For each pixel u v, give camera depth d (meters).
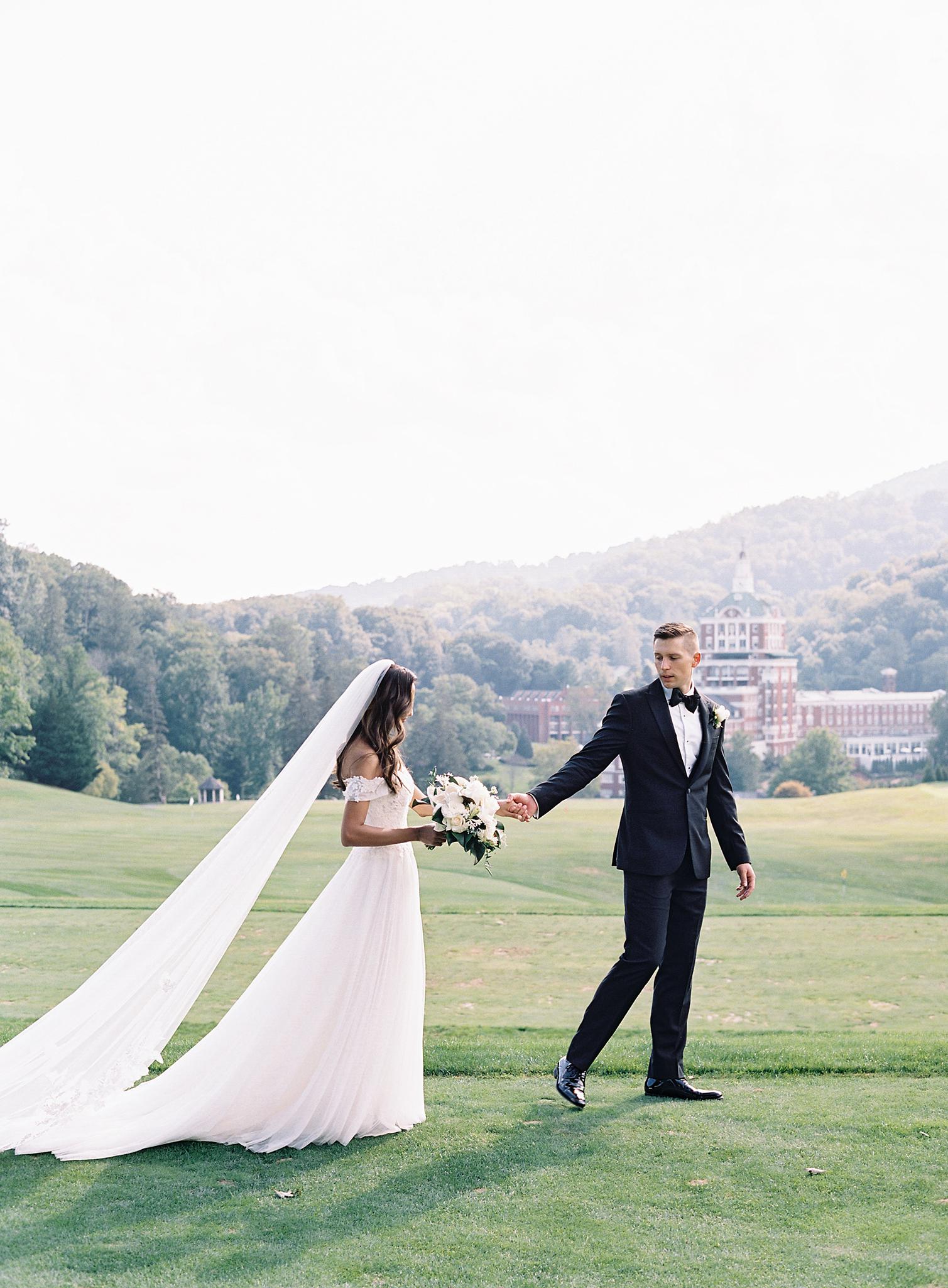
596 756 4.82
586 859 24.58
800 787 98.38
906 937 10.48
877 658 170.12
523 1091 4.99
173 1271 3.06
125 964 4.51
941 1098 4.76
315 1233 3.32
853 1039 6.25
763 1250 3.19
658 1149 4.05
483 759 120.94
